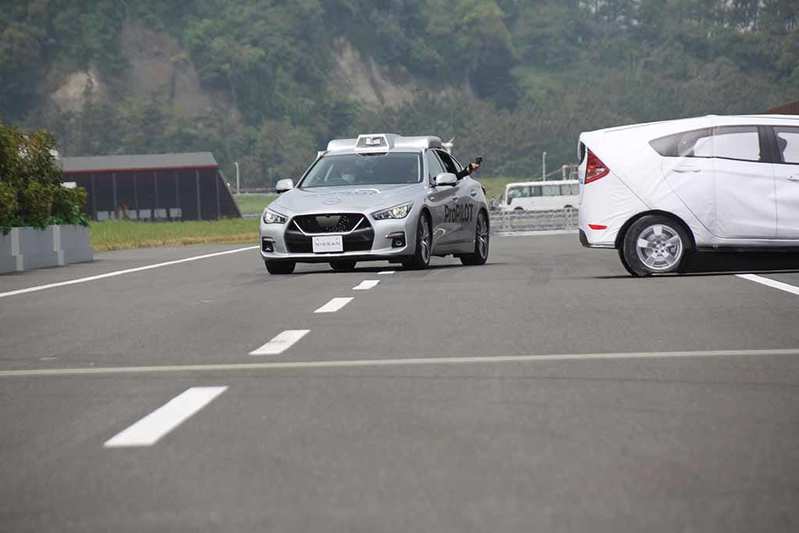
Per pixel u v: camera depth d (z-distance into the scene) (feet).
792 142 76.74
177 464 26.89
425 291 70.64
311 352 45.14
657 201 76.74
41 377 41.16
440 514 22.22
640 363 40.68
